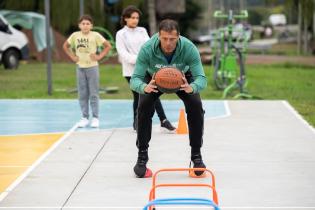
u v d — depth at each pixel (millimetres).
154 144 12484
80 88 14547
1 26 32094
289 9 43500
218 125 15008
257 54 52562
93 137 13359
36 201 8469
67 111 17812
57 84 25547
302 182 9500
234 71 23125
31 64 37656
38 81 26703
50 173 10039
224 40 23250
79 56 14227
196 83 9078
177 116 16766
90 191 8969
